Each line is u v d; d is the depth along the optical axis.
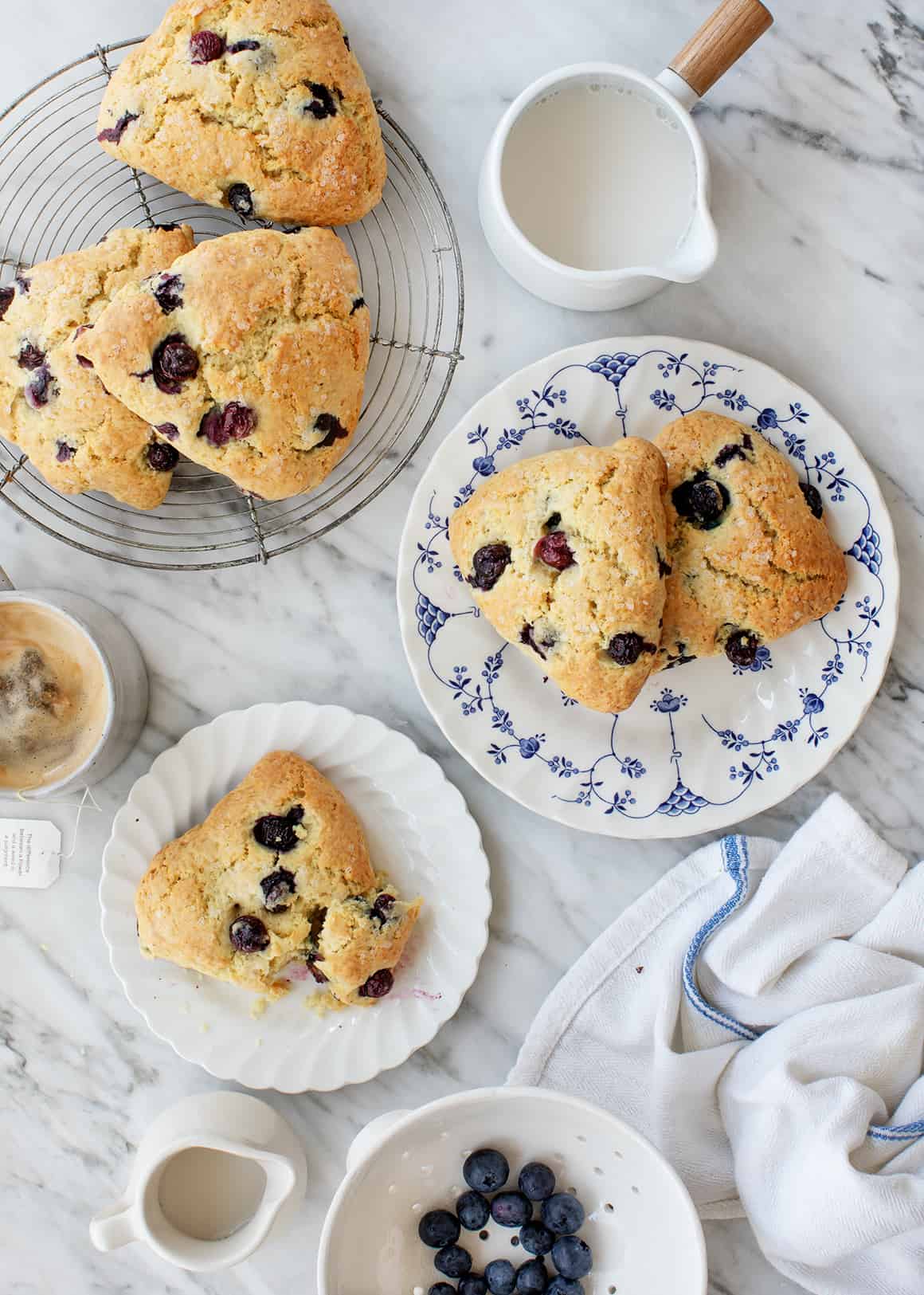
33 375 0.67
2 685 0.70
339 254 0.67
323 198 0.67
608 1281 0.70
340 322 0.67
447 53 0.71
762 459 0.70
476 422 0.71
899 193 0.72
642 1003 0.73
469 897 0.73
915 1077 0.72
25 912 0.74
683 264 0.66
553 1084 0.73
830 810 0.71
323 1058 0.72
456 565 0.71
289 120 0.66
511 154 0.68
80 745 0.71
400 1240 0.71
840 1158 0.69
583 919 0.74
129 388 0.65
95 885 0.74
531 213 0.69
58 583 0.73
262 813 0.71
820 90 0.72
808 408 0.71
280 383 0.66
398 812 0.73
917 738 0.74
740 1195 0.72
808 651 0.73
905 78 0.72
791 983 0.72
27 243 0.72
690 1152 0.73
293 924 0.71
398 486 0.73
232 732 0.72
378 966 0.71
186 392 0.65
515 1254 0.71
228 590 0.73
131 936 0.72
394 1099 0.74
